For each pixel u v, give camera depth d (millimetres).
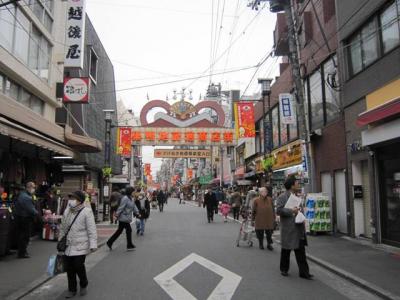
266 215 12891
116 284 8250
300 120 15312
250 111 27078
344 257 10914
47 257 11109
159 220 25234
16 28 14469
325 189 17656
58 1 18797
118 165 40000
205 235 16875
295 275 9086
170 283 8297
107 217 25922
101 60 31828
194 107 32938
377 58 13031
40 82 16516
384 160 13055
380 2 12703
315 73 18859
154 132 32125
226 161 48281
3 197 12328
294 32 14828
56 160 20000
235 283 8281
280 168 23719
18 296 7219
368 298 7289
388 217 12875
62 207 17578
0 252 10711
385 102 12234
